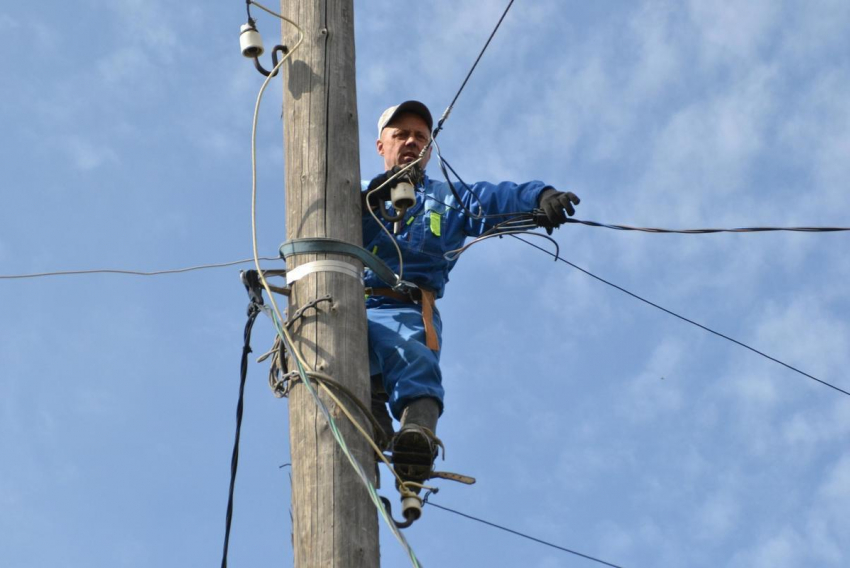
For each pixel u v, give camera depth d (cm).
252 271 1082
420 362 1094
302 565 924
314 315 1024
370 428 1000
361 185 1160
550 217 1170
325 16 1154
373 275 1163
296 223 1070
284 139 1117
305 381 970
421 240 1182
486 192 1203
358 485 949
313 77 1123
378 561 937
